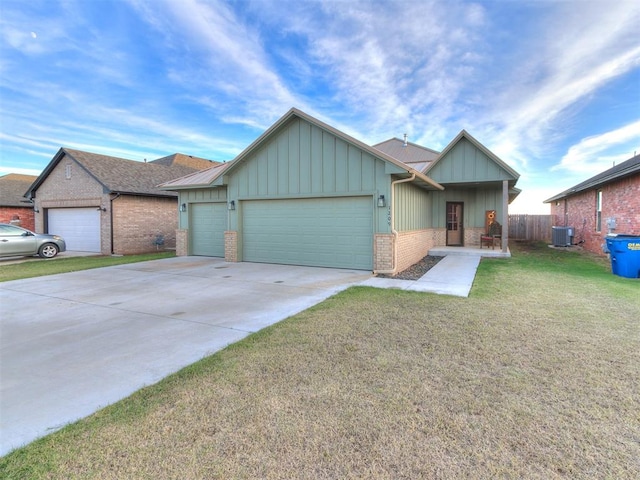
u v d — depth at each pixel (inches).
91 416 104.6
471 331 173.2
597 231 556.1
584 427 95.0
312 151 388.8
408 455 84.9
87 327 192.4
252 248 443.5
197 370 133.6
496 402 108.1
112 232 587.8
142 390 119.7
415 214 456.8
